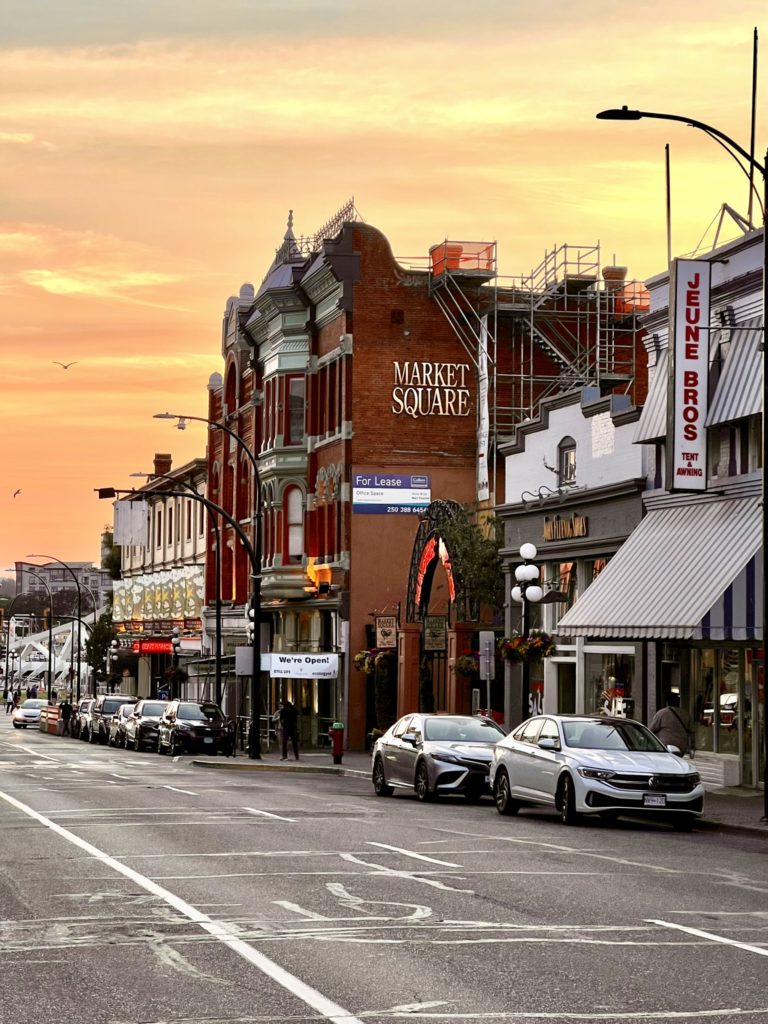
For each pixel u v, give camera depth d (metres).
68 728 92.44
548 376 67.31
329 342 68.69
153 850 22.09
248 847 22.61
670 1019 10.63
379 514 65.81
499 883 18.36
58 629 173.38
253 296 83.88
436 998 11.34
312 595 68.06
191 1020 10.59
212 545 88.19
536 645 39.72
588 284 68.50
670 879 19.02
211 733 61.31
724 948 13.62
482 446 63.53
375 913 15.74
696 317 36.41
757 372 35.31
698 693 38.09
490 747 34.97
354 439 65.75
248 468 79.25
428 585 57.56
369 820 28.00
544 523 47.28
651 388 40.34
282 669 62.38
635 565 39.16
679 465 36.31
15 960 13.00
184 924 14.96
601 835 25.89
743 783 35.59
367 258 66.44
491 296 67.31
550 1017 10.66
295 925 14.91
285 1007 11.01
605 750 28.47
